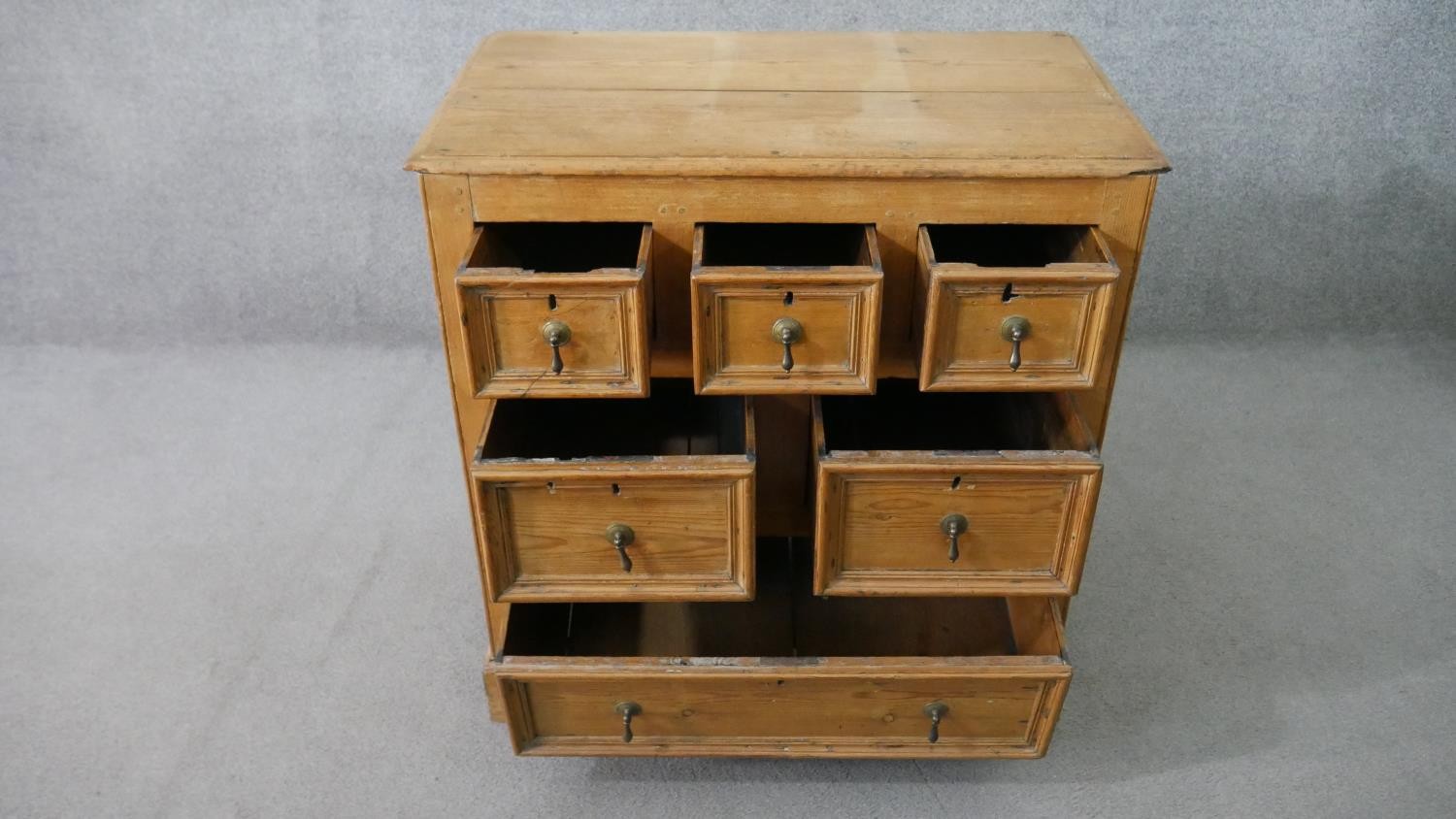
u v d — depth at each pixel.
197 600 1.77
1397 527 1.90
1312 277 2.30
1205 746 1.54
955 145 1.21
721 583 1.34
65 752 1.53
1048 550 1.31
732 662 1.30
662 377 1.52
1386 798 1.46
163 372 2.31
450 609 1.76
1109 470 2.04
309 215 2.24
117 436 2.13
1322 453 2.07
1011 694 1.33
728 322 1.19
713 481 1.24
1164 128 2.14
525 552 1.31
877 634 1.55
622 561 1.30
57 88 2.09
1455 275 2.30
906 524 1.29
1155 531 1.90
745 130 1.24
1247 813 1.45
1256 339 2.37
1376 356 2.32
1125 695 1.61
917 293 1.26
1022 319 1.18
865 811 1.46
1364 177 2.18
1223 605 1.76
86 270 2.30
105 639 1.70
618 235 1.41
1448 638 1.70
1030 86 1.36
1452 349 2.33
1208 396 2.22
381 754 1.54
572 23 2.05
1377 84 2.08
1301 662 1.66
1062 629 1.33
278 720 1.58
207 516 1.94
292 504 1.96
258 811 1.46
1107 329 1.18
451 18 2.04
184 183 2.20
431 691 1.63
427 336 2.38
